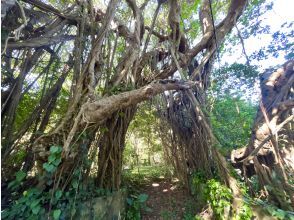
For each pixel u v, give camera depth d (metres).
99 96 3.11
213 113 5.42
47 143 2.56
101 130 3.56
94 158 3.47
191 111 5.04
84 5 3.52
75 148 2.70
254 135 3.94
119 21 4.08
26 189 2.60
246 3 4.89
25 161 2.95
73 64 3.56
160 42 5.15
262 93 4.41
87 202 2.87
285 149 3.70
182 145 5.51
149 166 7.07
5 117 2.81
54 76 3.54
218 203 3.25
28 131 3.14
